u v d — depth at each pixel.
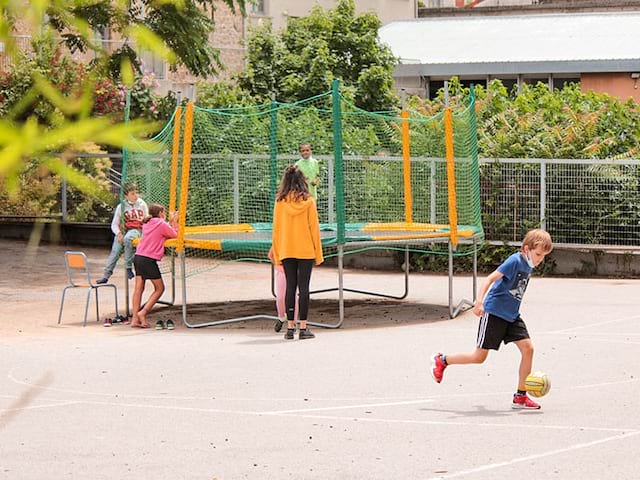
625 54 43.84
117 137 1.55
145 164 20.70
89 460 8.92
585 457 8.88
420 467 8.59
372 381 12.59
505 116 27.89
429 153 22.50
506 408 10.95
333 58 35.00
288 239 16.33
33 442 9.60
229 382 12.64
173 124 20.53
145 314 18.14
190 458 8.96
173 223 19.02
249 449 9.27
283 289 17.41
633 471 8.43
